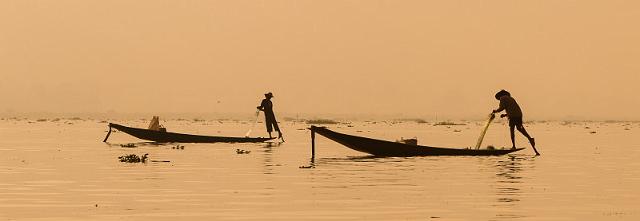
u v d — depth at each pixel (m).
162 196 51.06
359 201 48.62
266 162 81.75
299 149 107.19
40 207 45.56
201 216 42.16
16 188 55.50
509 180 62.62
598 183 60.78
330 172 69.38
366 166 76.69
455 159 87.75
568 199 50.19
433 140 155.75
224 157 89.25
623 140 156.25
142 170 70.88
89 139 140.38
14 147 110.94
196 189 55.00
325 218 41.66
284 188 55.84
